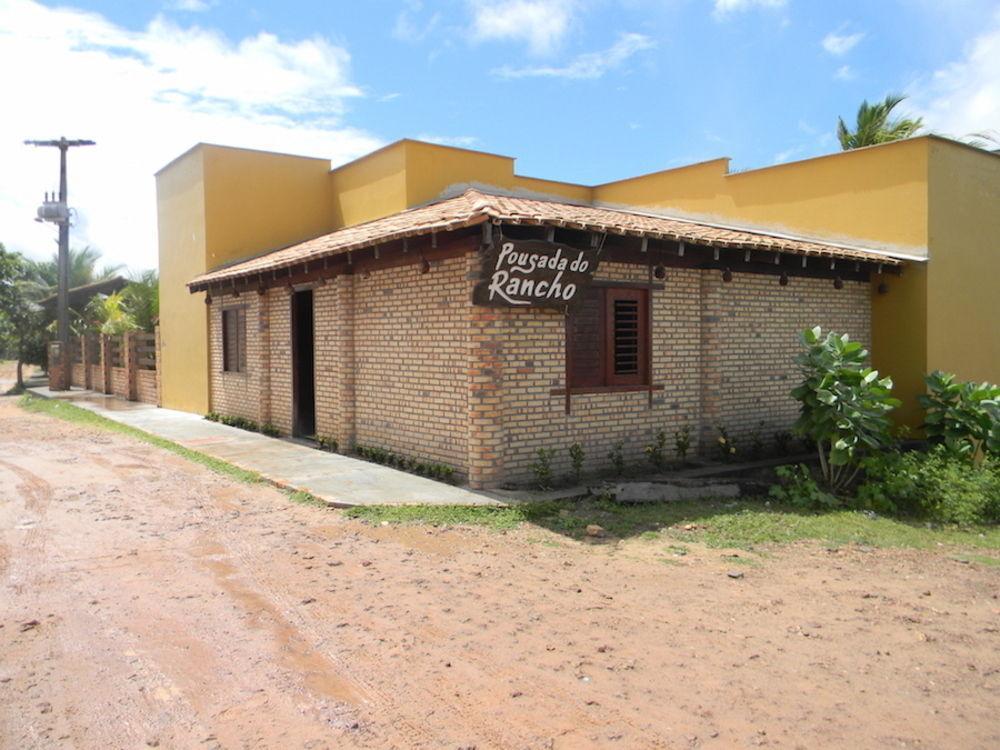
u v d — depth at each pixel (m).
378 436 10.17
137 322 23.73
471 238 8.10
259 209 15.60
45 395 21.53
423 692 3.84
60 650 4.33
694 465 9.74
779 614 4.95
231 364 14.66
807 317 11.08
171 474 9.58
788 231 12.45
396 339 9.72
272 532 6.84
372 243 8.69
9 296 26.78
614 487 8.20
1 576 5.62
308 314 12.84
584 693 3.82
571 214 9.18
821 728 3.49
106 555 6.15
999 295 12.16
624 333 9.38
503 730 3.48
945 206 11.09
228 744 3.35
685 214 14.22
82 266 33.53
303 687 3.89
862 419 8.41
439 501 7.72
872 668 4.14
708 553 6.36
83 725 3.51
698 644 4.44
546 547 6.43
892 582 5.70
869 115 19.84
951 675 4.07
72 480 9.25
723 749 3.31
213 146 15.09
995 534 7.50
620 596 5.25
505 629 4.64
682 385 9.92
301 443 11.85
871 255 10.76
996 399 9.45
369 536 6.71
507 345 8.30
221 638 4.51
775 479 9.20
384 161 13.76
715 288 10.08
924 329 10.99
